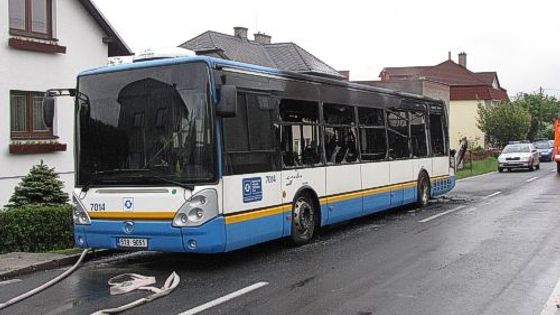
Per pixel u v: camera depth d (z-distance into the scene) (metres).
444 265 8.90
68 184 17.25
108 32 18.66
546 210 15.55
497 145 58.38
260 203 9.60
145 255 10.48
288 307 6.82
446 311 6.54
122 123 9.11
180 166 8.70
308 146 11.15
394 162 14.70
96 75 9.40
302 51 43.16
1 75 15.38
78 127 9.45
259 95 9.79
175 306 6.98
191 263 9.59
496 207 16.55
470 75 76.81
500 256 9.51
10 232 10.74
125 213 8.92
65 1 17.33
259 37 46.31
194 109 8.73
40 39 16.45
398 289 7.51
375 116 13.90
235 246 8.98
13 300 7.40
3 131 15.35
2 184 15.31
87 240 9.29
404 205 16.31
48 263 9.59
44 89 16.67
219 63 8.94
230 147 8.98
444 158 18.16
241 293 7.51
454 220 13.99
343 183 12.26
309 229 11.12
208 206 8.55
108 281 8.45
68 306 7.16
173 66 8.91
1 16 15.40
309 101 11.26
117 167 9.05
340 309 6.68
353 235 12.07
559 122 33.00
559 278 7.97
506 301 6.90
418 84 38.69
